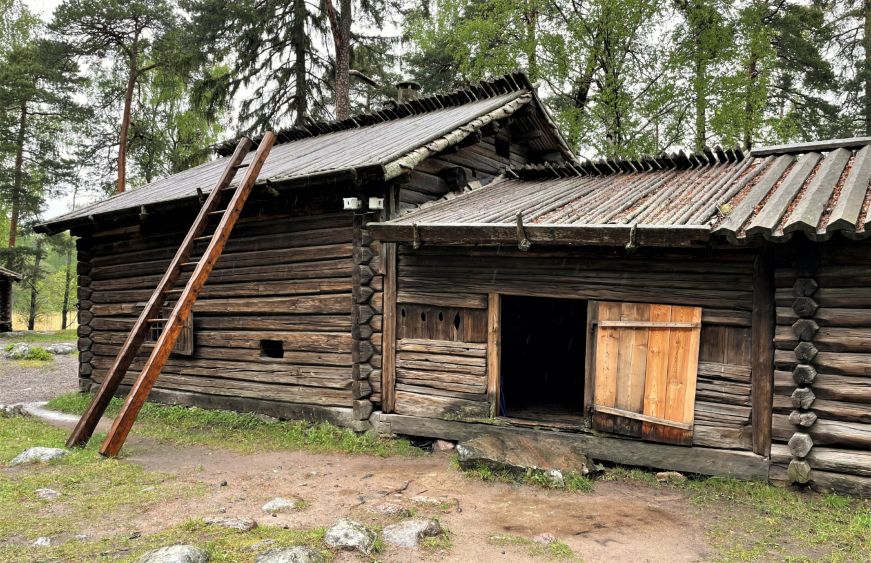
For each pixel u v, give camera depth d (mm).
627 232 5449
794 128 17625
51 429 7906
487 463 5816
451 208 7672
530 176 9406
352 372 7496
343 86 18062
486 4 19891
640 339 6027
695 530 4492
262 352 8562
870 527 4438
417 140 7871
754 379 5508
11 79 24844
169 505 4711
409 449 6926
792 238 5270
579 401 8781
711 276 5727
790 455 5285
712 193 6293
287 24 19062
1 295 26562
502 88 10242
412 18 20281
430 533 4203
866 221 4496
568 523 4609
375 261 7445
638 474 5871
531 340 11039
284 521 4391
